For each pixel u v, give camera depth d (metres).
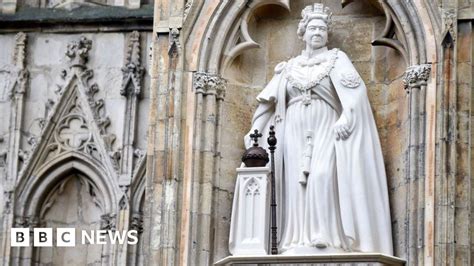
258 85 28.06
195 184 27.08
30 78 30.64
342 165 26.72
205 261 26.91
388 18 27.48
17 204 30.09
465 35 26.86
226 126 27.61
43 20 30.67
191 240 26.89
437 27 26.94
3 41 30.83
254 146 26.97
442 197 26.30
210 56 27.58
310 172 26.83
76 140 30.25
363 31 27.95
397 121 27.33
